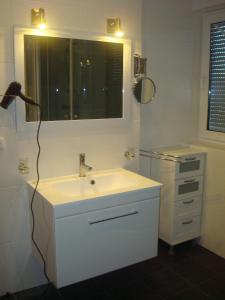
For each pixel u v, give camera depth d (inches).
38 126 84.6
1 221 84.4
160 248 115.8
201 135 124.0
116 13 91.6
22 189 85.4
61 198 74.1
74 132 90.2
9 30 77.7
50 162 88.0
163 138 117.3
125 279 98.2
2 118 80.2
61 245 72.4
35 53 81.8
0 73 78.2
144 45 106.9
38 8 80.2
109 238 79.0
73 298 89.3
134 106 99.5
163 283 96.3
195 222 114.7
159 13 108.2
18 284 90.1
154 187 83.9
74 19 85.5
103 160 96.8
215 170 108.7
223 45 113.0
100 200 75.6
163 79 113.3
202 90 121.5
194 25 117.0
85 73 89.8
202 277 99.3
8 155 82.3
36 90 83.4
